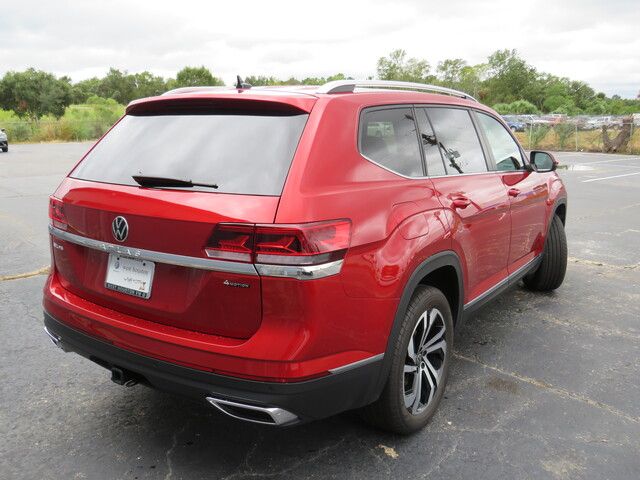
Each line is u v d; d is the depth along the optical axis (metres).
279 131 2.36
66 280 2.79
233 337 2.20
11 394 3.27
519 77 91.69
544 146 29.27
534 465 2.67
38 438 2.83
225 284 2.14
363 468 2.62
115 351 2.45
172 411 3.12
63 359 3.74
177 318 2.30
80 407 3.14
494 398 3.30
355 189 2.40
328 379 2.24
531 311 4.80
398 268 2.49
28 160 20.75
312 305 2.13
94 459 2.67
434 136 3.18
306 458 2.70
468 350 4.00
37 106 54.59
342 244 2.22
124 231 2.38
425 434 2.92
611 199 11.82
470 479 2.56
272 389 2.12
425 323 2.83
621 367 3.75
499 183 3.74
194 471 2.59
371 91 2.84
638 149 26.61
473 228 3.26
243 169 2.27
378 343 2.44
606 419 3.09
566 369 3.71
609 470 2.64
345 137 2.47
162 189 2.32
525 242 4.31
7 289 5.11
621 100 101.19
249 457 2.70
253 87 2.86
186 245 2.20
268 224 2.08
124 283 2.46
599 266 6.33
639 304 5.03
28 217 8.68
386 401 2.65
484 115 3.94
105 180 2.58
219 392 2.19
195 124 2.56
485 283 3.65
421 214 2.73
